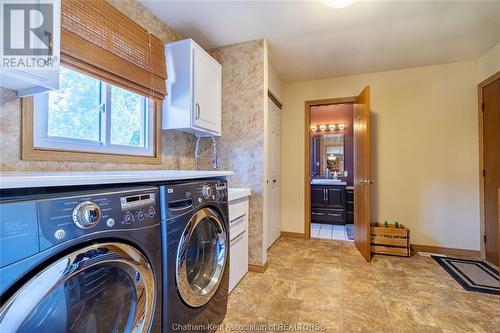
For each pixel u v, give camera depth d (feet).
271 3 6.18
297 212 11.92
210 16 6.72
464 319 5.39
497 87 8.36
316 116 17.12
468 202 9.46
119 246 2.75
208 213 4.58
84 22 4.45
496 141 8.44
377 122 10.66
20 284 1.99
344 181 16.33
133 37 5.54
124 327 3.02
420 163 10.09
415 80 10.19
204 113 6.91
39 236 2.06
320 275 7.63
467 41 8.11
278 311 5.68
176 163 7.54
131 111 6.15
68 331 2.44
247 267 7.68
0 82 3.42
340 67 10.28
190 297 4.03
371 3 6.20
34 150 4.02
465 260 8.93
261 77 7.95
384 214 10.52
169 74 6.58
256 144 8.00
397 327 5.11
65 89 4.62
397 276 7.56
